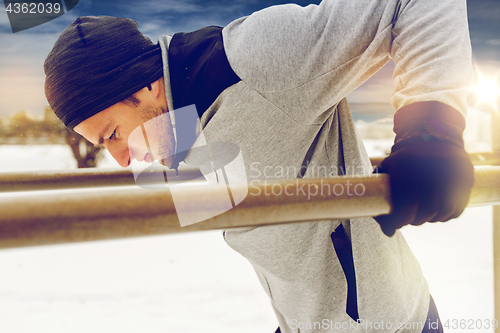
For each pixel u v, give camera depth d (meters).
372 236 0.77
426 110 0.46
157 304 1.98
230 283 2.26
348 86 0.66
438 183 0.40
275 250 0.78
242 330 1.74
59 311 1.92
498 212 0.94
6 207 0.35
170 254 2.84
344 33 0.62
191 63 0.69
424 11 0.56
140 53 0.71
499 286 0.95
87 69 0.68
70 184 0.99
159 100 0.73
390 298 0.79
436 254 2.58
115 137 0.75
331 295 0.81
